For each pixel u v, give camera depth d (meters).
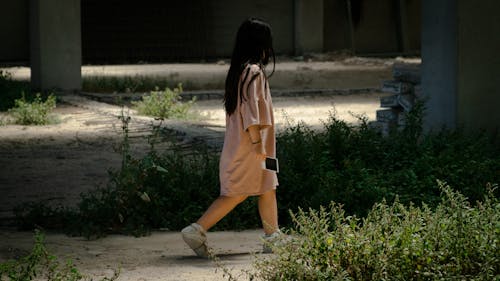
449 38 10.47
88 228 7.29
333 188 8.18
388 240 4.73
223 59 43.72
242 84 5.87
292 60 43.59
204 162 9.20
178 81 28.72
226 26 43.97
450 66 10.48
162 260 6.14
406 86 12.19
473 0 10.38
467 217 4.95
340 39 47.03
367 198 7.96
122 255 6.34
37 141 14.36
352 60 41.69
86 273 5.60
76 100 21.67
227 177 6.11
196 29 43.22
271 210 6.24
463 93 10.45
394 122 12.60
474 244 4.74
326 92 25.16
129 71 34.56
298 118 18.50
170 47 42.75
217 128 16.39
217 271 5.61
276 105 21.95
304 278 4.48
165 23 42.50
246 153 6.04
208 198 8.17
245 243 6.86
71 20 23.64
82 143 14.09
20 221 7.81
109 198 7.98
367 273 4.60
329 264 4.60
